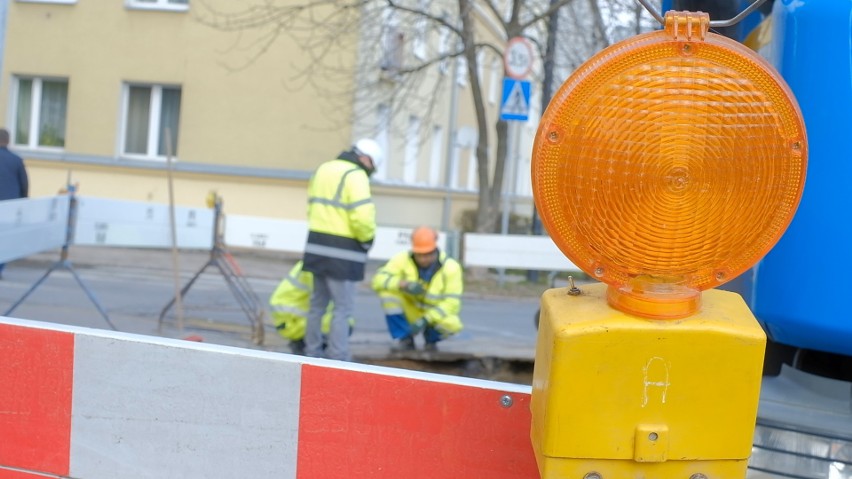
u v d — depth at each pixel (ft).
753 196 8.83
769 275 12.50
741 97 8.67
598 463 9.00
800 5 12.39
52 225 35.65
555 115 8.79
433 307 39.93
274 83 96.89
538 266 65.62
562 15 84.89
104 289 56.08
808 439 11.23
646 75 8.68
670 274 9.16
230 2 96.53
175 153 102.22
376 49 91.71
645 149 8.77
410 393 11.92
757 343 8.86
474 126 147.33
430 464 11.87
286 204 98.43
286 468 12.39
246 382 12.49
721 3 15.14
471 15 82.53
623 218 8.92
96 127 101.30
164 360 12.85
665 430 8.89
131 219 39.78
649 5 9.17
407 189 113.60
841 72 11.73
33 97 104.12
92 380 13.20
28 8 100.94
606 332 8.80
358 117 95.20
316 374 12.24
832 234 11.64
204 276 68.44
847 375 13.20
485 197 87.81
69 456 13.34
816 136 11.90
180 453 12.81
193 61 98.37
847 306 11.46
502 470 11.60
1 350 13.65
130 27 99.66
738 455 8.96
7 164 57.62
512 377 35.99
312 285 38.45
